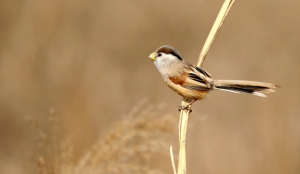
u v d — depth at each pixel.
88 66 15.31
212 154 12.98
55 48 14.88
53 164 7.28
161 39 16.67
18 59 14.21
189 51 16.48
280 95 13.90
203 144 13.23
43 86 14.23
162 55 7.73
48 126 12.69
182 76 7.40
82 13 15.90
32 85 14.14
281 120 13.29
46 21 14.81
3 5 14.22
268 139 12.98
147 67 16.20
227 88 7.21
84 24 15.89
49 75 14.41
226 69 15.58
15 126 13.27
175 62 7.59
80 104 13.93
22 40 14.37
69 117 13.20
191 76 7.28
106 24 16.31
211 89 7.30
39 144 7.59
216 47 16.48
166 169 11.08
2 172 11.95
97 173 7.11
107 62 15.88
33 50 14.40
